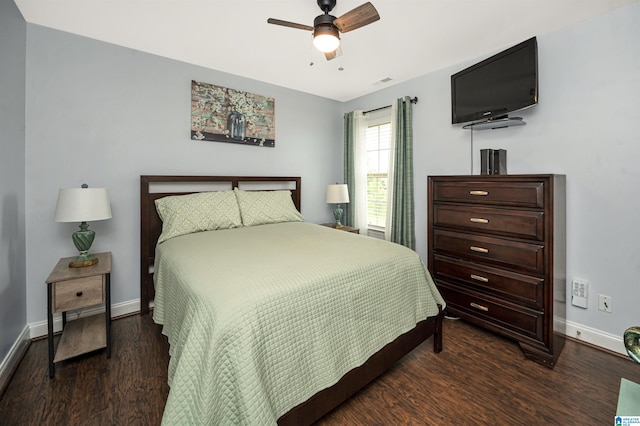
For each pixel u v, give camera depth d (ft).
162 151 9.16
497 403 5.13
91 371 5.97
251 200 9.93
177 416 3.26
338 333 4.66
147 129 8.87
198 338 3.60
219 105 10.21
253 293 3.99
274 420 3.52
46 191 7.44
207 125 9.97
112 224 8.42
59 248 7.66
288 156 12.26
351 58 9.14
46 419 4.71
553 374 5.95
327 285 4.64
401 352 5.83
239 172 10.91
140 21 7.10
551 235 6.16
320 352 4.34
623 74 6.41
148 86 8.84
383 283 5.55
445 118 9.96
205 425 3.25
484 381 5.73
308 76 10.73
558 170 7.43
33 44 7.18
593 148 6.88
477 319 7.57
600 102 6.74
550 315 6.18
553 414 4.88
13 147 6.52
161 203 8.59
